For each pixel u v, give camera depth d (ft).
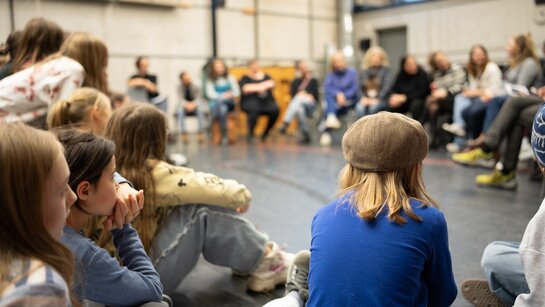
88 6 24.13
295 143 22.17
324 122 21.94
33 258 2.33
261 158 17.66
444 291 4.06
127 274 3.79
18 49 7.32
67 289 2.41
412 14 27.84
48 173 2.41
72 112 5.83
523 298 3.75
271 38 31.01
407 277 3.62
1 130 2.36
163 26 26.91
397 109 20.12
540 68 14.56
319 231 4.00
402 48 29.99
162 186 5.47
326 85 21.91
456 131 17.60
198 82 24.70
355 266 3.68
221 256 6.12
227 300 6.14
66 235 3.56
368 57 21.74
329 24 33.81
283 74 29.12
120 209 3.95
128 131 5.33
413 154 3.95
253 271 6.32
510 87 12.47
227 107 22.53
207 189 5.64
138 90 22.58
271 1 30.78
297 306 4.57
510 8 20.71
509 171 11.59
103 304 4.05
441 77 19.27
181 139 25.17
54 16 23.04
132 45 25.85
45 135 2.49
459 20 24.49
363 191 3.97
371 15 31.27
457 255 7.38
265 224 9.37
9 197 2.27
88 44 7.41
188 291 6.43
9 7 21.61
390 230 3.75
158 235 5.59
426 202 4.01
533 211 9.71
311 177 13.80
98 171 3.66
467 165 12.30
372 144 3.96
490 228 8.69
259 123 28.45
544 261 3.56
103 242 4.61
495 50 22.11
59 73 6.72
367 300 3.57
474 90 16.87
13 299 2.13
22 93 6.54
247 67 28.40
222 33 28.99
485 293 5.31
